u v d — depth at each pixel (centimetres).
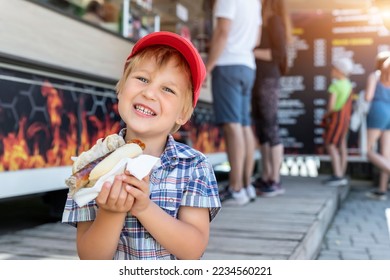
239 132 398
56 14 314
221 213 377
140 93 133
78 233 136
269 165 502
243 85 396
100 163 117
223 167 745
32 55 295
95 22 367
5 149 278
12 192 282
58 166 318
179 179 137
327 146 658
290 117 807
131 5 417
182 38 136
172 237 125
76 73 329
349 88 655
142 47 141
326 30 791
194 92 140
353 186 780
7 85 279
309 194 517
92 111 352
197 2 526
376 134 629
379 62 611
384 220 500
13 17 280
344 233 432
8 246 262
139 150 123
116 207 114
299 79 802
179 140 496
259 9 408
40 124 304
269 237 294
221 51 375
